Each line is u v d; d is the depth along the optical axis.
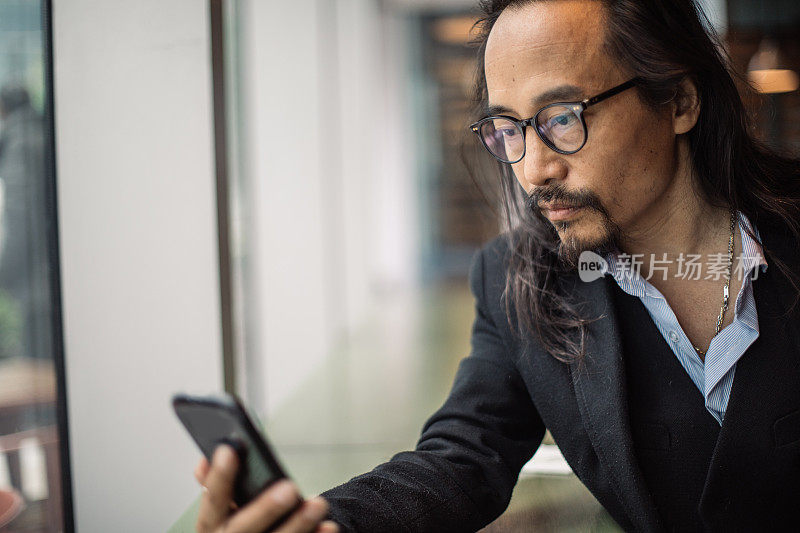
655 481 0.93
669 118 0.86
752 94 1.03
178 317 1.42
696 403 0.91
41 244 1.27
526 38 0.81
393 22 7.93
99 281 1.36
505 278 1.05
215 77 1.42
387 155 7.72
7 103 1.22
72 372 1.34
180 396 0.59
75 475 1.34
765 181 0.95
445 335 3.85
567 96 0.80
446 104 7.98
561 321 0.96
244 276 2.62
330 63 3.91
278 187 3.25
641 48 0.80
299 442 1.94
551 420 0.99
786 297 0.88
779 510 0.89
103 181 1.35
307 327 3.28
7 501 1.23
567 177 0.83
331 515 0.79
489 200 1.12
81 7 1.32
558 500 1.22
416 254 7.76
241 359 2.39
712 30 0.93
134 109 1.36
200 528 0.62
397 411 2.29
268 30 3.19
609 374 0.92
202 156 1.41
